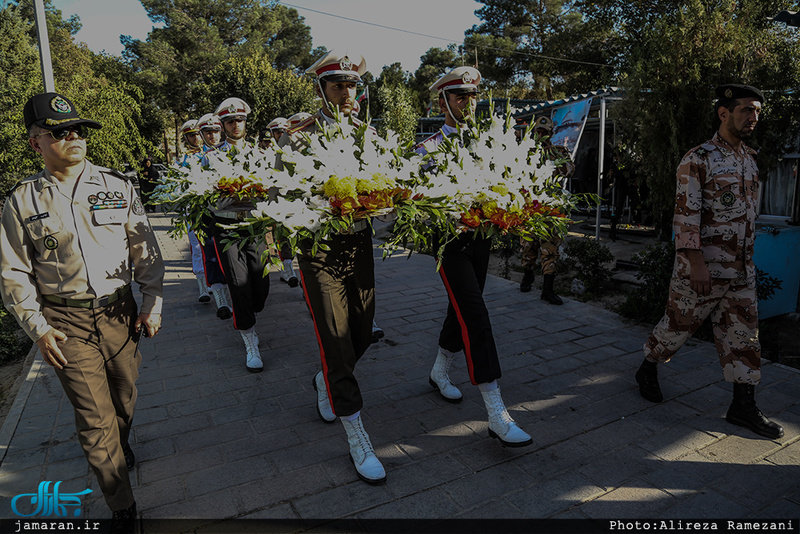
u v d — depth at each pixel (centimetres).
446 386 363
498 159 283
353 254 283
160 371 423
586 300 596
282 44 4600
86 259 236
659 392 354
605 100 823
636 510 251
